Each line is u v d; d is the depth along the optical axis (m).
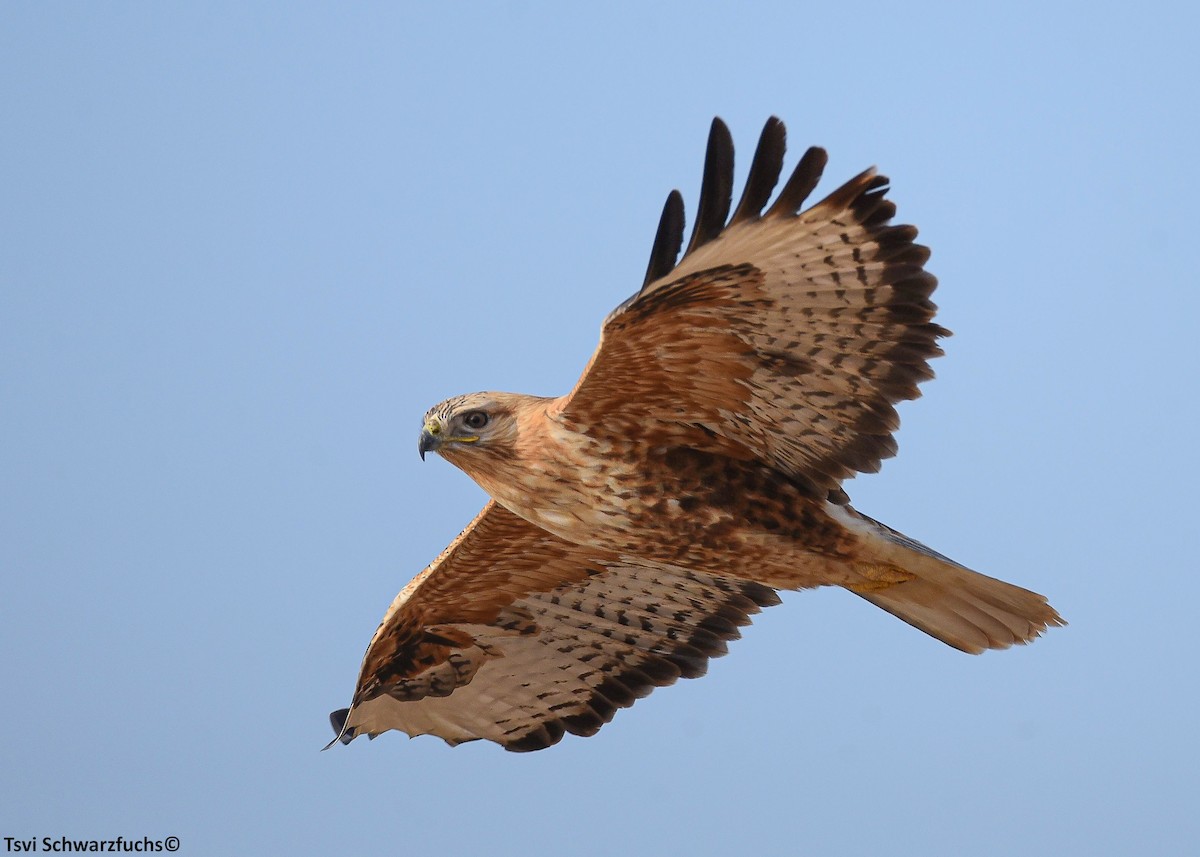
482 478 13.37
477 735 16.05
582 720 16.02
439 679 15.96
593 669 15.99
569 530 13.48
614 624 15.78
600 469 12.98
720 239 11.12
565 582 15.45
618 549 13.62
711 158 11.02
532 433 13.03
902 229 11.36
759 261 11.37
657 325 11.77
